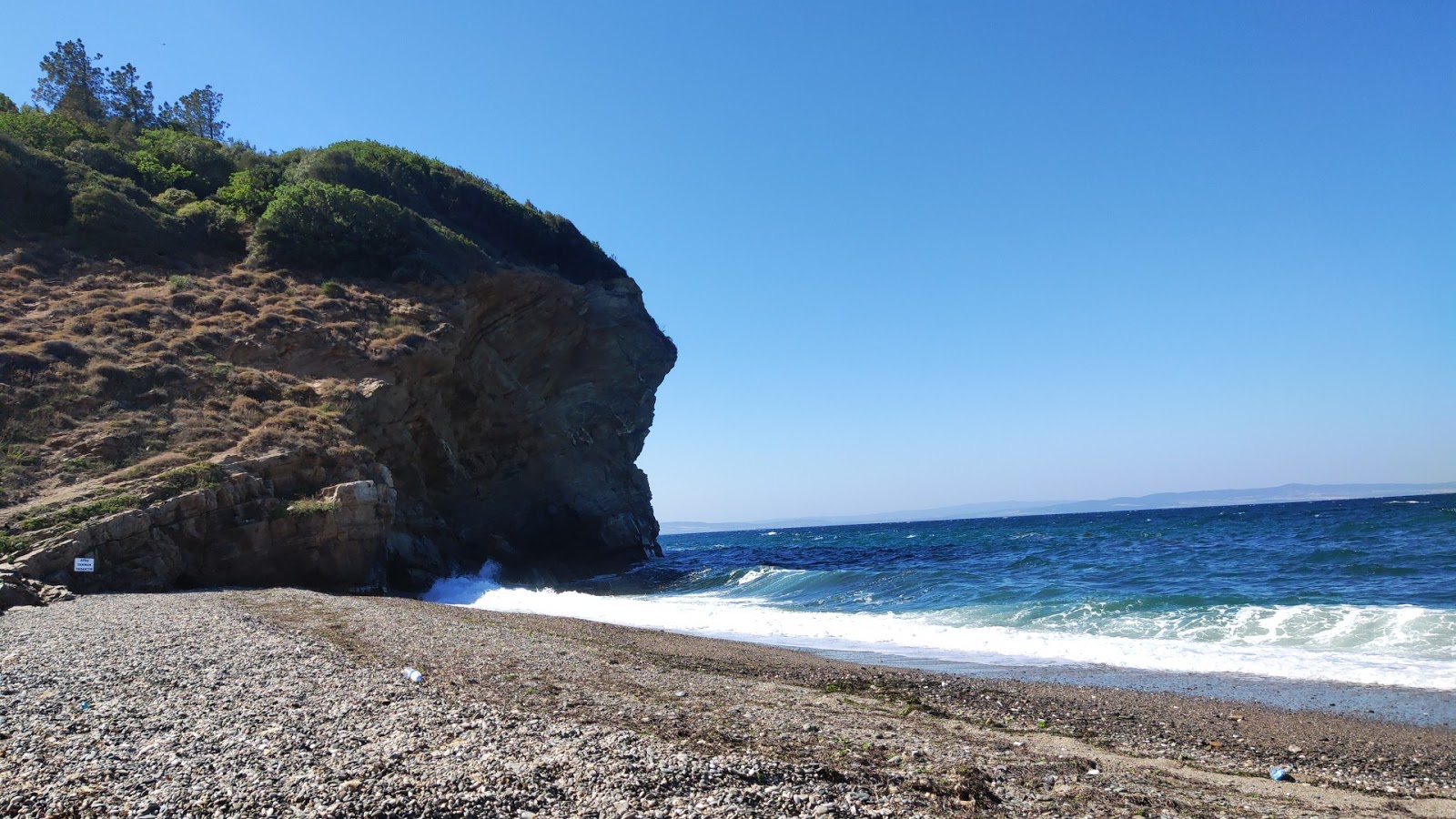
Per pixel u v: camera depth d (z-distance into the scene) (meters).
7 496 27.38
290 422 35.16
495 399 52.44
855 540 101.94
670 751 8.37
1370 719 12.84
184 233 48.06
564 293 55.84
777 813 6.88
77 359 34.56
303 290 45.69
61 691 10.28
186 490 28.94
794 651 19.28
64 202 45.75
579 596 35.06
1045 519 188.00
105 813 6.18
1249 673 16.41
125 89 79.00
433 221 57.66
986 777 8.84
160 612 18.86
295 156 63.81
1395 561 34.88
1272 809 8.48
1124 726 12.49
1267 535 56.53
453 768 7.38
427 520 43.31
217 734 8.30
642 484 67.75
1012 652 19.75
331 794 6.62
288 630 17.33
